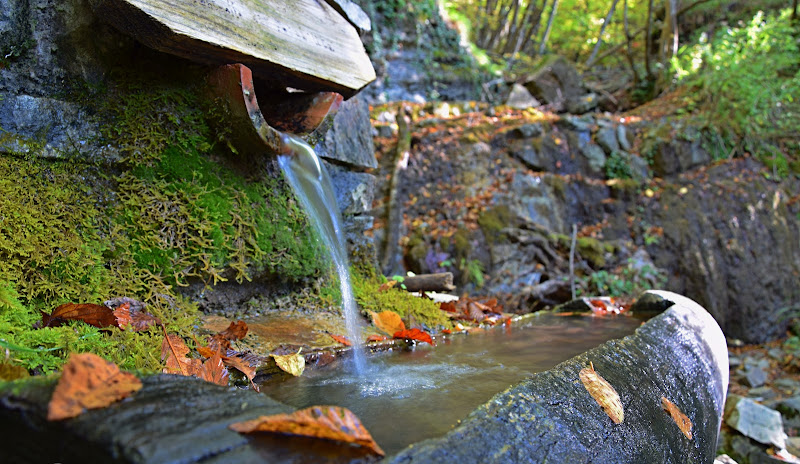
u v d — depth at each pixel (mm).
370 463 686
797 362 5762
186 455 609
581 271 6125
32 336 1143
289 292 2236
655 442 1220
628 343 1652
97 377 722
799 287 6934
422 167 6656
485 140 7035
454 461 745
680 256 6703
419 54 8531
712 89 7930
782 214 7203
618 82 11242
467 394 1341
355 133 2904
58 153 1545
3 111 1445
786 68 8289
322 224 2209
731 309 6617
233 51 1625
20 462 683
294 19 1961
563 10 13492
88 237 1567
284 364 1498
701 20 10398
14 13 1470
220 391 823
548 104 8820
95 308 1298
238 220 1963
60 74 1562
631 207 6996
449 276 3391
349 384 1438
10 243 1354
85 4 1575
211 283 1898
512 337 2252
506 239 6090
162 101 1782
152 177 1766
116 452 593
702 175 7379
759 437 3889
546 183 6805
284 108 2211
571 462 912
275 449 683
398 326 2014
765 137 7766
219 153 1957
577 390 1149
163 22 1422
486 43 12727
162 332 1478
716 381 1969
